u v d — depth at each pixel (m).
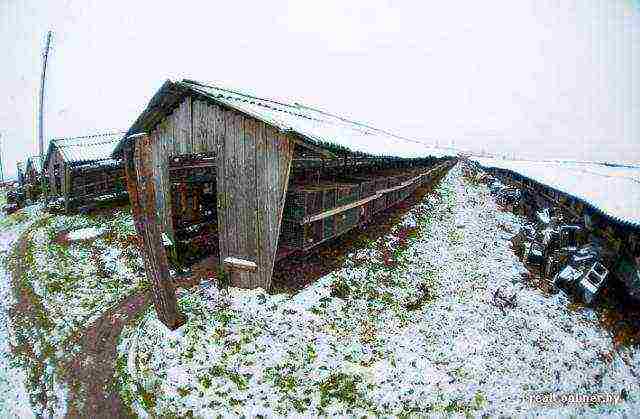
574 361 8.80
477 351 8.96
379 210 18.36
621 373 8.49
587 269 11.70
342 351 8.50
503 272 13.58
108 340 8.95
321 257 13.03
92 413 6.91
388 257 14.16
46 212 21.95
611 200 13.21
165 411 6.83
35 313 10.20
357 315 10.05
